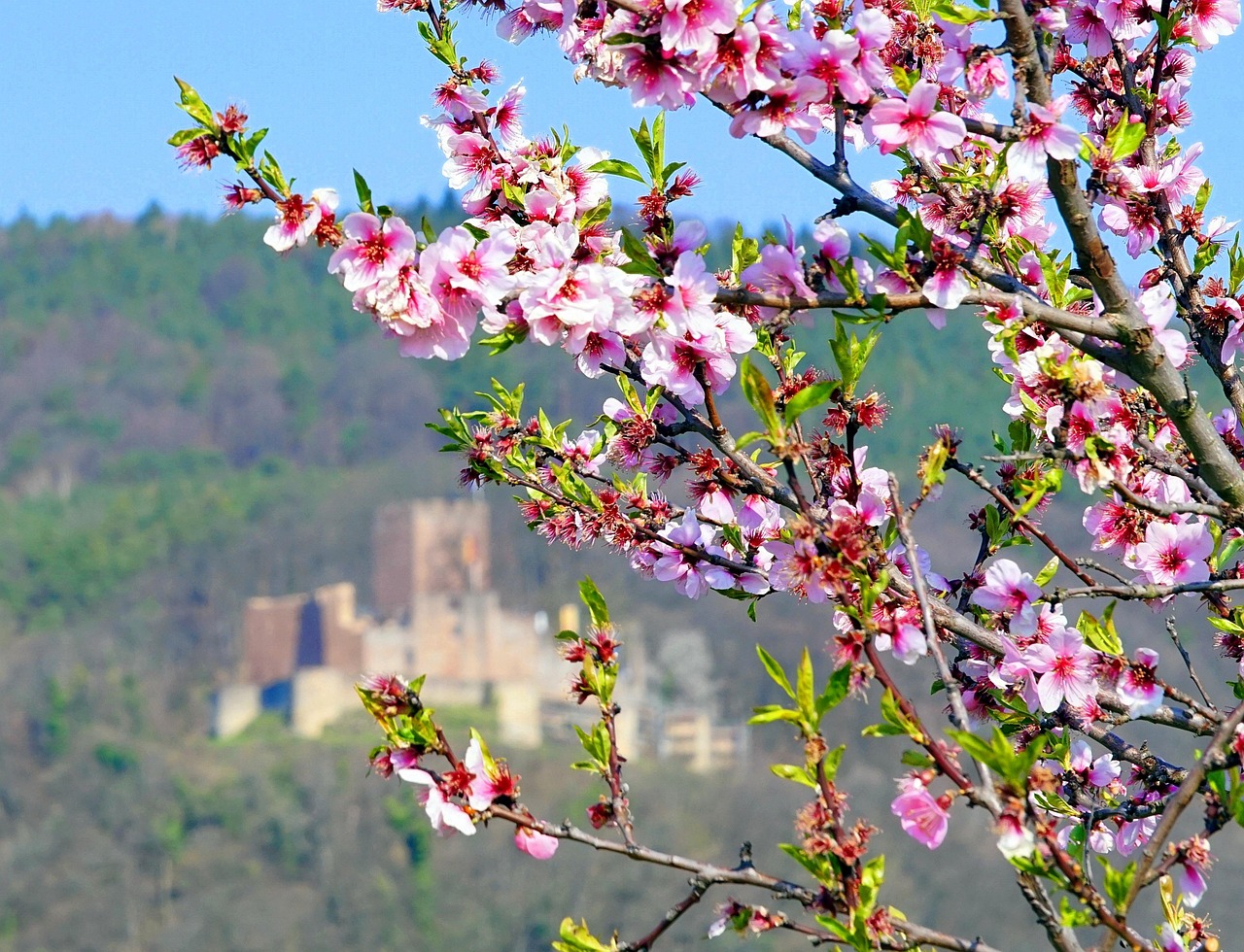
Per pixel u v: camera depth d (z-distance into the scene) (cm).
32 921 7844
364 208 379
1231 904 4472
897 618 376
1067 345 450
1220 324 471
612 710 369
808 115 399
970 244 405
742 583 473
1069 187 387
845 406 417
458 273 381
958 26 447
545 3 413
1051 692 403
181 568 10600
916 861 5669
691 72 378
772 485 446
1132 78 495
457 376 12244
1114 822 470
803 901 333
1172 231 478
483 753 361
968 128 379
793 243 384
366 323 14038
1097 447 376
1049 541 413
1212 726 396
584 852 7538
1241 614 445
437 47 469
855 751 5456
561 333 392
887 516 428
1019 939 5584
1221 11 480
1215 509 378
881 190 476
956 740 312
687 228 403
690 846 7562
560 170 445
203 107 375
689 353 420
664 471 483
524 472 498
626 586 9519
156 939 7738
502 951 7194
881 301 376
